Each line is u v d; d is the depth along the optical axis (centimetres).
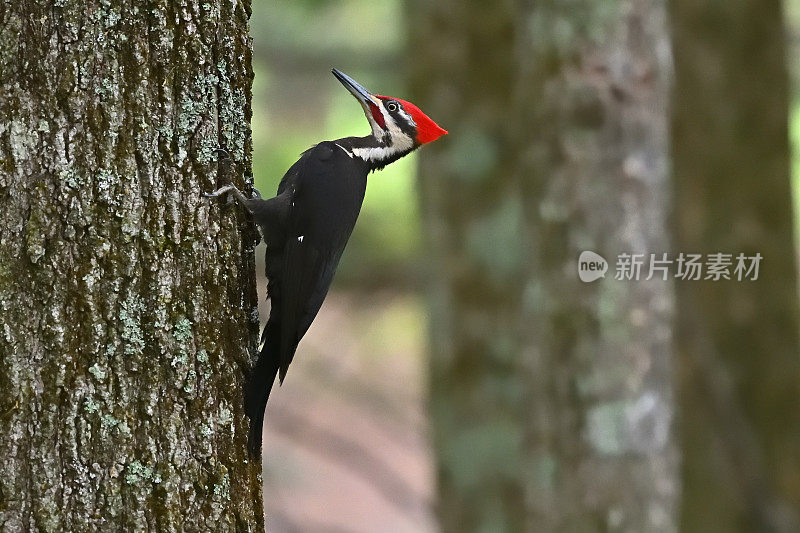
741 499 1477
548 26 1075
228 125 698
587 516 1093
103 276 634
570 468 1098
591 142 1067
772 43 1495
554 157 1081
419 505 2258
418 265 1609
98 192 634
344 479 2381
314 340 2436
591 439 1088
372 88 2061
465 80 1545
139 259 646
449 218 1559
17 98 621
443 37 1552
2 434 611
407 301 2391
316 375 2452
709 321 1507
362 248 2111
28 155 621
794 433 1500
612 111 1062
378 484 2267
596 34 1058
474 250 1540
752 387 1502
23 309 617
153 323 650
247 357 710
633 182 1070
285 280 850
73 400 623
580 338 1084
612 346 1078
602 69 1059
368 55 2000
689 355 1470
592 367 1082
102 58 636
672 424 1112
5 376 614
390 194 2097
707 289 1505
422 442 2419
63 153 626
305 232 873
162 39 654
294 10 1980
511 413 1519
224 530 671
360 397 2433
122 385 638
